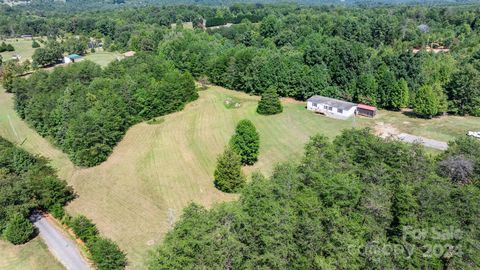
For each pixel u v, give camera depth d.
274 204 30.19
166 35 139.62
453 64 86.81
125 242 42.78
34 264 40.06
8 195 44.88
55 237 44.44
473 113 74.38
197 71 105.62
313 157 37.59
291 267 29.38
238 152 57.34
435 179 33.28
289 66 90.00
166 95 79.94
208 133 70.38
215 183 54.00
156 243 42.31
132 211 48.62
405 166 36.22
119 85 76.56
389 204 31.84
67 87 77.19
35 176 50.16
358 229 29.73
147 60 99.56
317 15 167.88
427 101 71.62
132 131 72.69
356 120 74.19
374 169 35.56
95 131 60.69
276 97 79.06
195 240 28.22
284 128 71.75
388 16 153.00
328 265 27.84
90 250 39.91
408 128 68.88
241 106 84.81
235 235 29.45
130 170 58.59
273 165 58.25
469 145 41.59
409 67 81.88
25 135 73.88
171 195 51.78
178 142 67.19
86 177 57.28
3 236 44.12
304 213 30.20
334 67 85.38
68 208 49.75
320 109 79.38
